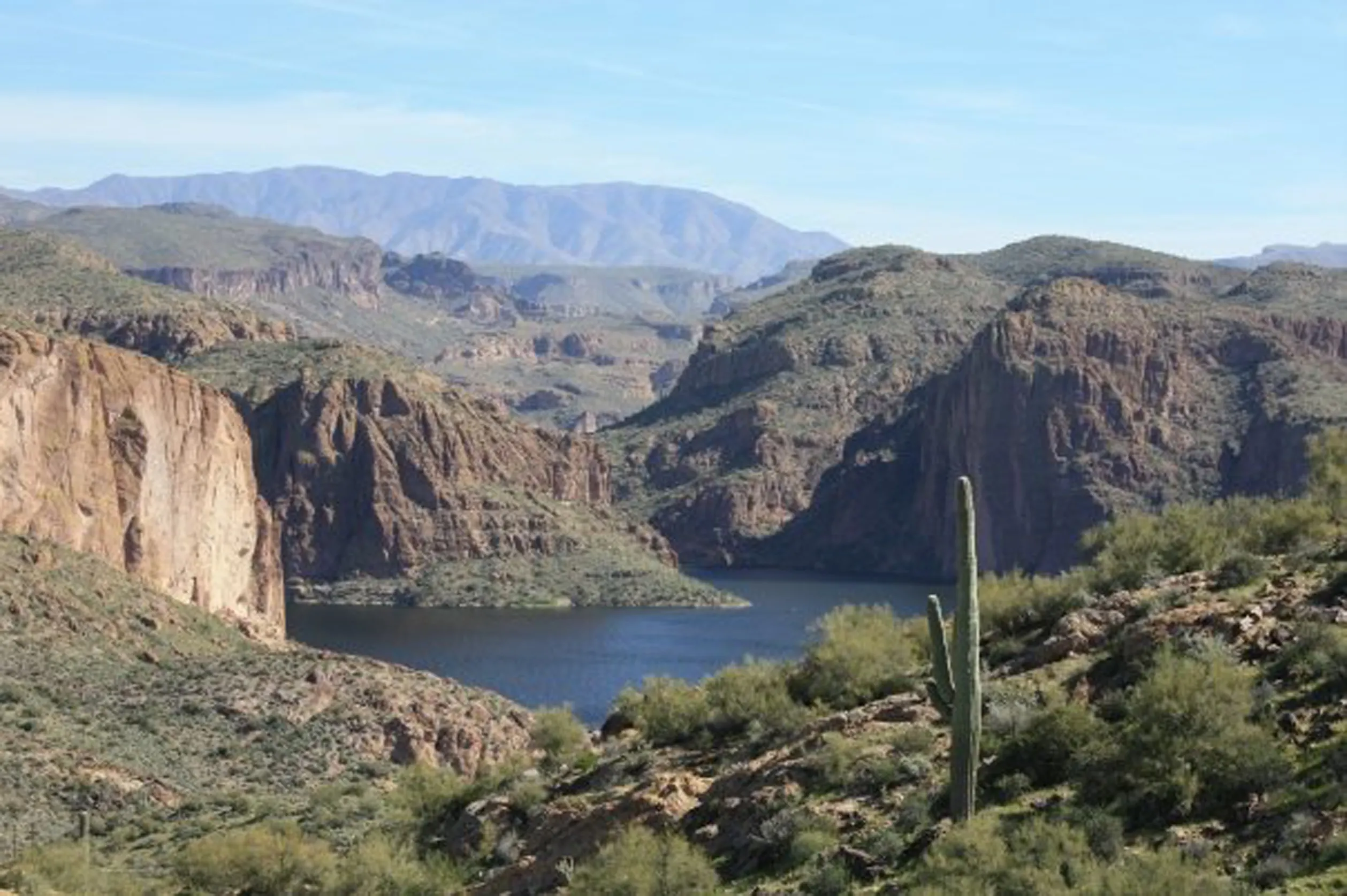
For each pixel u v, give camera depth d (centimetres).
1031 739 5172
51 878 8725
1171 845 4534
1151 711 4909
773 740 6334
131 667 15525
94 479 19375
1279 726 4881
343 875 7169
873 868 4919
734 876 5306
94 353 19988
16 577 16250
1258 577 5969
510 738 14675
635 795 6112
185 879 8462
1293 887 4184
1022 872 4372
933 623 5062
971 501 4981
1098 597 6275
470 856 6862
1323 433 7588
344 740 13738
